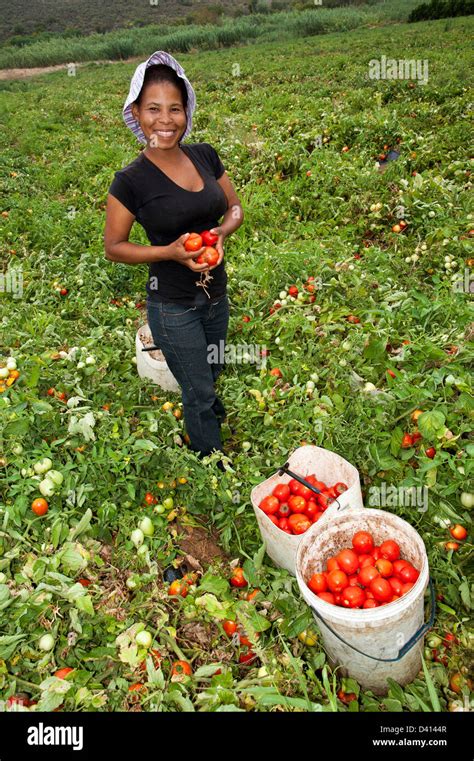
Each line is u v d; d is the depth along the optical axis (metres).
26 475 3.46
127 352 5.15
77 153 12.18
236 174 9.21
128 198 2.89
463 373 3.81
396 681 2.74
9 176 11.09
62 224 8.24
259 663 2.90
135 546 3.38
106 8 72.75
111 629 2.88
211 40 42.41
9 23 67.44
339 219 7.32
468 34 23.89
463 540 3.14
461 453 3.35
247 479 3.69
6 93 26.31
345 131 9.97
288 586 3.07
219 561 3.38
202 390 3.53
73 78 32.03
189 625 3.07
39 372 4.29
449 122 10.55
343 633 2.51
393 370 3.91
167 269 3.11
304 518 3.15
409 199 6.77
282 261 5.92
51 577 2.97
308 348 4.78
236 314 5.58
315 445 3.79
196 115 13.81
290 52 28.22
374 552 2.91
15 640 2.72
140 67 2.74
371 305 5.18
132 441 3.83
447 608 2.86
